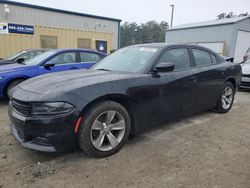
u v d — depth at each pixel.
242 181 2.57
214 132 4.05
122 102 3.25
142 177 2.63
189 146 3.45
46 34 15.28
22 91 2.99
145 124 3.50
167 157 3.10
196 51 4.47
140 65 3.65
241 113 5.30
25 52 9.03
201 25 23.16
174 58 3.97
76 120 2.75
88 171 2.74
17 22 14.06
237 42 21.45
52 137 2.67
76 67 6.71
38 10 14.72
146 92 3.39
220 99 5.00
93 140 2.96
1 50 13.73
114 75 3.33
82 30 16.86
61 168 2.79
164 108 3.70
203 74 4.34
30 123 2.69
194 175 2.68
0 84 5.58
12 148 3.28
